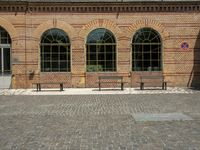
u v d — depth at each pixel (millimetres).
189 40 25297
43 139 9414
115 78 25062
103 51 25219
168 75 25328
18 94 21625
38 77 25078
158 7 25062
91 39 25156
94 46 25188
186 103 16656
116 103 16906
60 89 23734
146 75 25328
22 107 15758
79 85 25234
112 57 25234
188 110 14391
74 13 24953
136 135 9781
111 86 25219
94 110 14656
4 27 24781
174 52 25312
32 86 25109
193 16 25219
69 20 24984
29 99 18938
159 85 25375
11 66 25047
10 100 18531
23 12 24797
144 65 25359
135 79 25328
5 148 8531
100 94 21266
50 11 24891
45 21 24922
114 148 8438
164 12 25141
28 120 12336
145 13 25125
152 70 25406
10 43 24984
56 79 25172
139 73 25328
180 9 25125
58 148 8477
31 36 24922
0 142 9133
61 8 24891
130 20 25109
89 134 9969
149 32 25297
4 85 25109
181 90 23203
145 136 9656
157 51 25375
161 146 8578
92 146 8641
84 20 25000
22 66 24984
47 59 25141
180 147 8469
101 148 8445
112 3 24859
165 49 25266
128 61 25219
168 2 24984
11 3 24625
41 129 10719
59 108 15352
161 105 16016
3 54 25062
